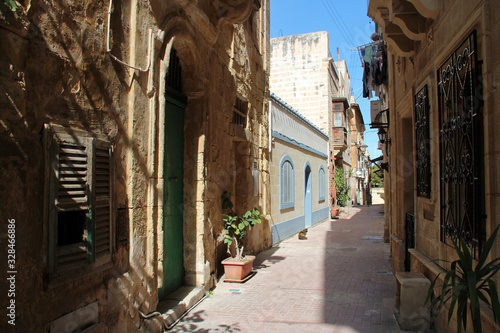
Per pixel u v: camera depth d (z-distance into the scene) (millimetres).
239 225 6934
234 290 6148
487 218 2826
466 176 3219
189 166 5949
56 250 2873
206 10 5949
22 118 2648
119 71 3811
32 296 2684
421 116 4891
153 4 4410
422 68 4824
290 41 20906
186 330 4434
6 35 2529
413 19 4664
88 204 3182
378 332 4297
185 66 5770
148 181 4289
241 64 8148
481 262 2541
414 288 4305
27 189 2676
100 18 3514
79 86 3223
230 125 7473
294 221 13688
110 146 3566
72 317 3062
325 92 20359
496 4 2717
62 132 2971
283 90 20938
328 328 4457
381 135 9250
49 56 2895
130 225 3938
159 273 4500
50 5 2910
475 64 2967
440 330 4035
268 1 10641
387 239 11680
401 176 6625
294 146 13938
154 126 4367
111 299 3561
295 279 6926
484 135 2877
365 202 45094
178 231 5797
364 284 6539
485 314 2738
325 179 20344
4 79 2514
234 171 8086
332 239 12609
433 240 4352
